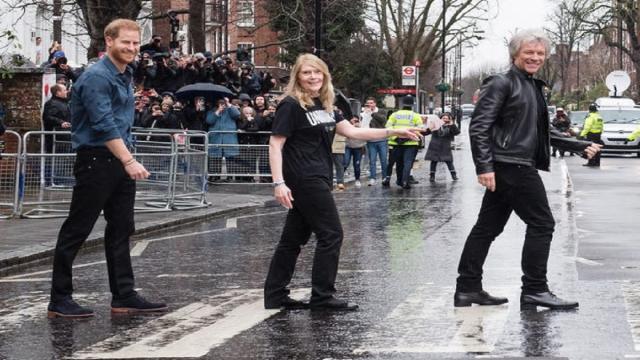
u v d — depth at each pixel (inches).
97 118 306.3
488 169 308.7
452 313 308.7
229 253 482.0
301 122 313.0
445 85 2288.4
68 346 272.2
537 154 317.4
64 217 625.9
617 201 746.8
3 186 616.7
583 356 248.2
